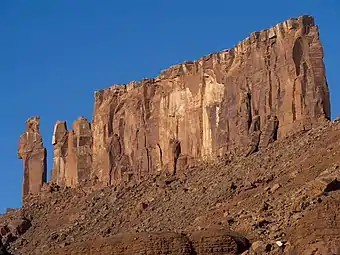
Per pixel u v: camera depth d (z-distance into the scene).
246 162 118.31
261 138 121.62
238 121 126.69
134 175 139.25
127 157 142.00
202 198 114.06
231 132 127.75
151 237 80.81
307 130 117.81
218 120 129.88
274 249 78.06
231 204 104.50
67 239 126.75
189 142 133.88
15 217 141.62
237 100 128.12
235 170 118.06
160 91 140.75
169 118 137.62
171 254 79.94
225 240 80.69
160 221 114.25
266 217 87.12
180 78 137.75
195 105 134.50
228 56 132.25
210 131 131.00
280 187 100.50
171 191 124.88
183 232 86.50
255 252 78.50
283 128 121.00
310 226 77.88
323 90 120.25
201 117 133.38
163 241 80.44
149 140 139.88
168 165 134.38
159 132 138.75
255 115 125.44
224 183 114.75
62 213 138.38
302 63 121.88
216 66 133.25
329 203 79.00
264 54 126.62
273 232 82.12
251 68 127.88
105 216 128.62
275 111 123.31
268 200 96.62
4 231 136.38
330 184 86.94
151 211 121.00
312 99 119.62
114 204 131.12
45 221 137.88
